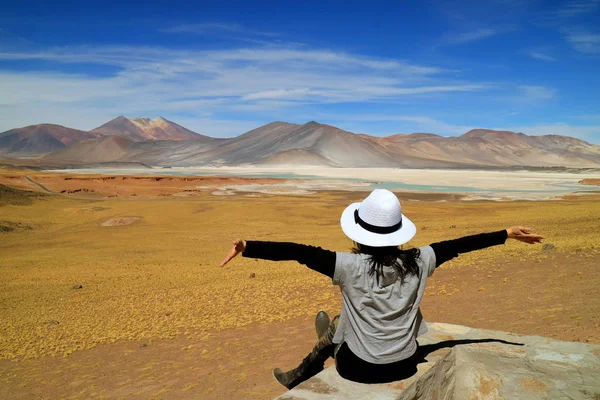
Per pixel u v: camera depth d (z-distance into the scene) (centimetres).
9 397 988
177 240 4431
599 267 1466
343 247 3528
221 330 1394
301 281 2166
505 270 1702
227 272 2770
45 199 7600
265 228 5072
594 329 754
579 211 4619
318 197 9450
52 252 3981
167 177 12638
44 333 1644
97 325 1698
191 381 901
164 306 1923
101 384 988
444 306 1241
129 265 3247
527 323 893
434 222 4725
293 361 934
